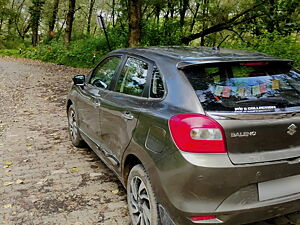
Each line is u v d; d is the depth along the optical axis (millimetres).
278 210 2340
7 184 3883
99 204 3447
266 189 2283
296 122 2377
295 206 2404
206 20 18516
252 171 2199
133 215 2955
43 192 3701
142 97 2936
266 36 8914
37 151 5051
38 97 9469
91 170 4344
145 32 17984
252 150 2244
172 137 2303
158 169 2400
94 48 19844
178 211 2256
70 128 5355
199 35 18453
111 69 3857
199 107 2303
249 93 2486
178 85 2525
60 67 18625
